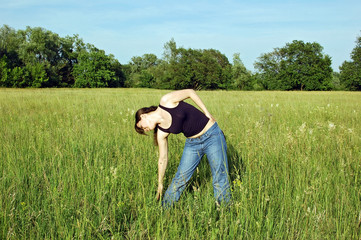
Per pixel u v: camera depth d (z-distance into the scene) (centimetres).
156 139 338
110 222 283
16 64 6938
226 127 613
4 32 7125
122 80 8762
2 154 445
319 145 459
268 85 8112
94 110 1018
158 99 1638
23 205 295
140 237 256
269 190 331
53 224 270
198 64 7638
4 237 254
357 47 6831
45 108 1104
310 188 306
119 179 356
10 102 1306
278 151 413
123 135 575
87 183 344
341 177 352
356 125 679
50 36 7275
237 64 8062
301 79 7525
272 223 274
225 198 314
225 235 259
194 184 360
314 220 263
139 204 305
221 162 324
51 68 7169
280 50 8119
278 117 833
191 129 317
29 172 374
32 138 521
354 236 256
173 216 291
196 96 323
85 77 7688
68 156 428
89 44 8631
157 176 371
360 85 6762
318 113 911
